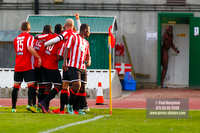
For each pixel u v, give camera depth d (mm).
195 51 56312
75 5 59156
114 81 41531
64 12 59312
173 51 59812
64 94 22781
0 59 52125
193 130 15375
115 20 53969
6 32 53719
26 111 24531
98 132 14516
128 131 14898
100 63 50656
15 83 23969
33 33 51688
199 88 55562
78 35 21906
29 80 23453
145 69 58906
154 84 58562
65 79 22641
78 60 21641
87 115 21266
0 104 31938
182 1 58219
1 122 16469
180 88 58438
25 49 23406
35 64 24469
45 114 20734
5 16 59812
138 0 58906
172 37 59125
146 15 58906
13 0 59469
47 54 23016
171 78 59906
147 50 58906
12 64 52031
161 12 58594
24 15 59531
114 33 55094
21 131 14312
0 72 43906
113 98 40531
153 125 16703
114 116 21125
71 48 21641
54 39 22172
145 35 59000
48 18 53938
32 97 23422
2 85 41062
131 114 23141
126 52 59000
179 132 14859
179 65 59812
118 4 59094
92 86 40344
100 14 59188
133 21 59125
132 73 57719
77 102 22828
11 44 52125
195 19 56938
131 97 42312
